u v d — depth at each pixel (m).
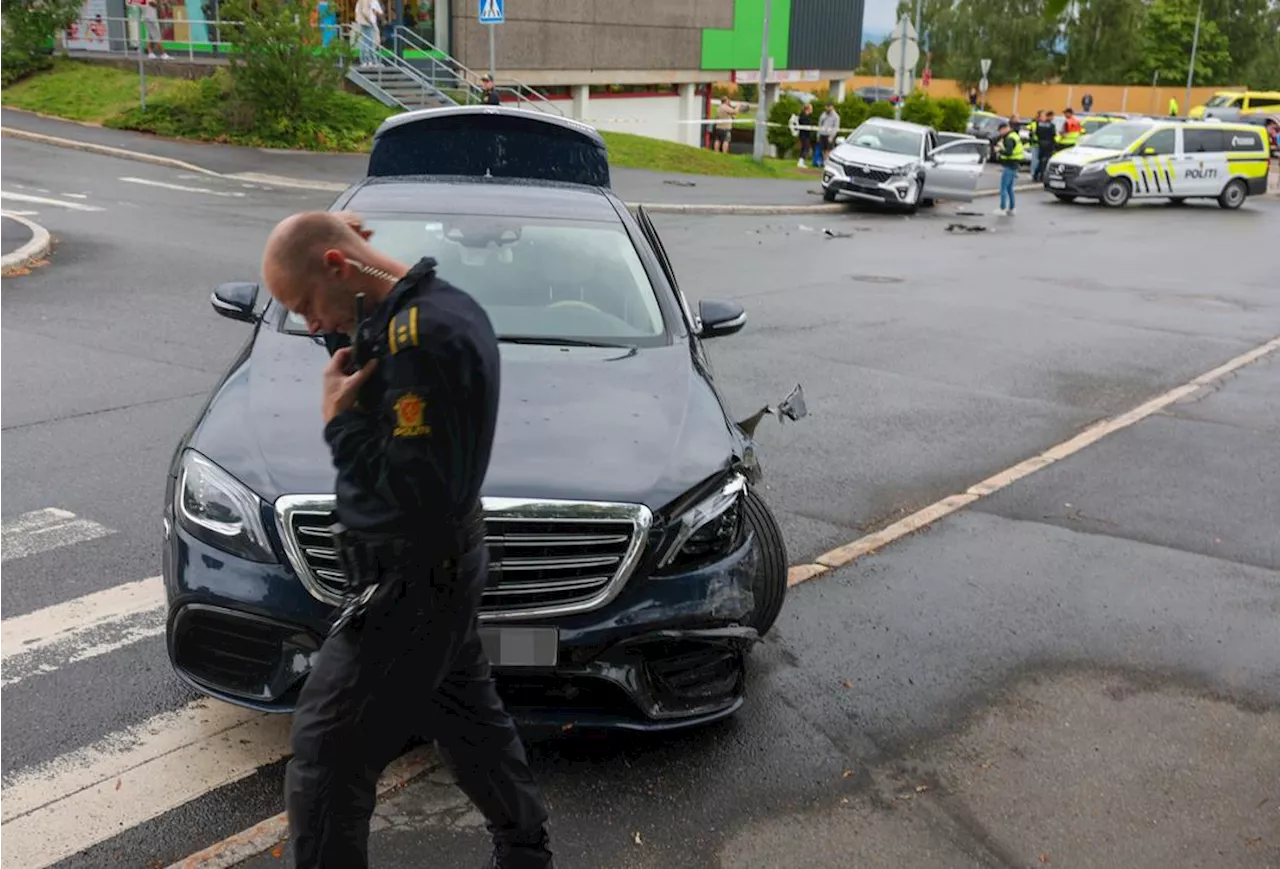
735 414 8.62
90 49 28.97
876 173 24.59
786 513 6.60
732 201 24.16
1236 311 14.30
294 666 3.59
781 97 40.81
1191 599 5.66
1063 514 6.79
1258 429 8.90
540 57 34.25
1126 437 8.52
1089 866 3.57
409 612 2.56
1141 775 4.09
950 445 8.09
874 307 13.48
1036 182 35.19
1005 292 15.09
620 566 3.68
